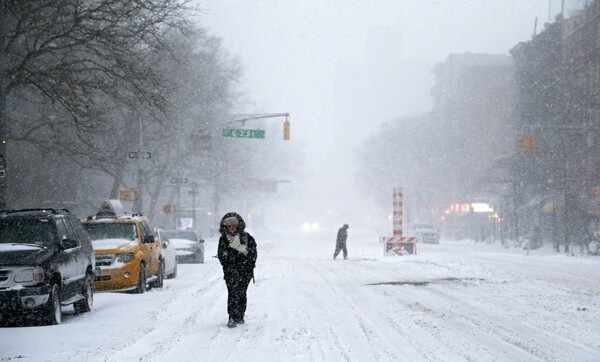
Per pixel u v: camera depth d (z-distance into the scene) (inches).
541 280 866.8
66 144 1233.4
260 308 595.2
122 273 733.3
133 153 1521.9
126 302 656.4
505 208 2960.1
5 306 502.9
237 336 449.4
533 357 375.6
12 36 900.0
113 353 389.4
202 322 516.4
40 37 946.7
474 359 369.7
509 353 386.9
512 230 2992.1
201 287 807.1
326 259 1469.0
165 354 386.3
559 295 689.6
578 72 2417.6
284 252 1867.6
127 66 944.9
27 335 456.8
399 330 470.0
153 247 829.2
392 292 729.0
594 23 2319.1
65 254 556.1
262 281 884.0
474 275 952.3
